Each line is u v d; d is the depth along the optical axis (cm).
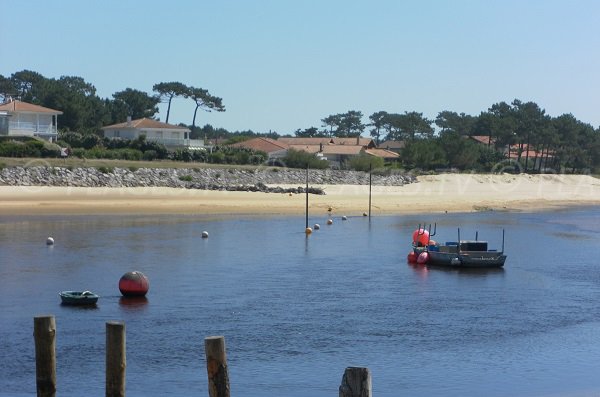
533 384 2870
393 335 3534
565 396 2731
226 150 14425
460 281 5041
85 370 2933
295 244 6688
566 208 12256
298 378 2898
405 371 3005
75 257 5512
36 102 16262
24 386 2719
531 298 4488
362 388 1739
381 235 7550
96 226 7325
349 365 3066
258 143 16988
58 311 3881
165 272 5038
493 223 9288
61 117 16050
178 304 4081
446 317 3928
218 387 2030
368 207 10306
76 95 16862
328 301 4241
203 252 6000
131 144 12912
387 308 4109
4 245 5975
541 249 6888
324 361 3117
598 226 9175
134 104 19362
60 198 9062
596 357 3241
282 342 3375
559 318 3950
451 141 17538
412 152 16675
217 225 7875
